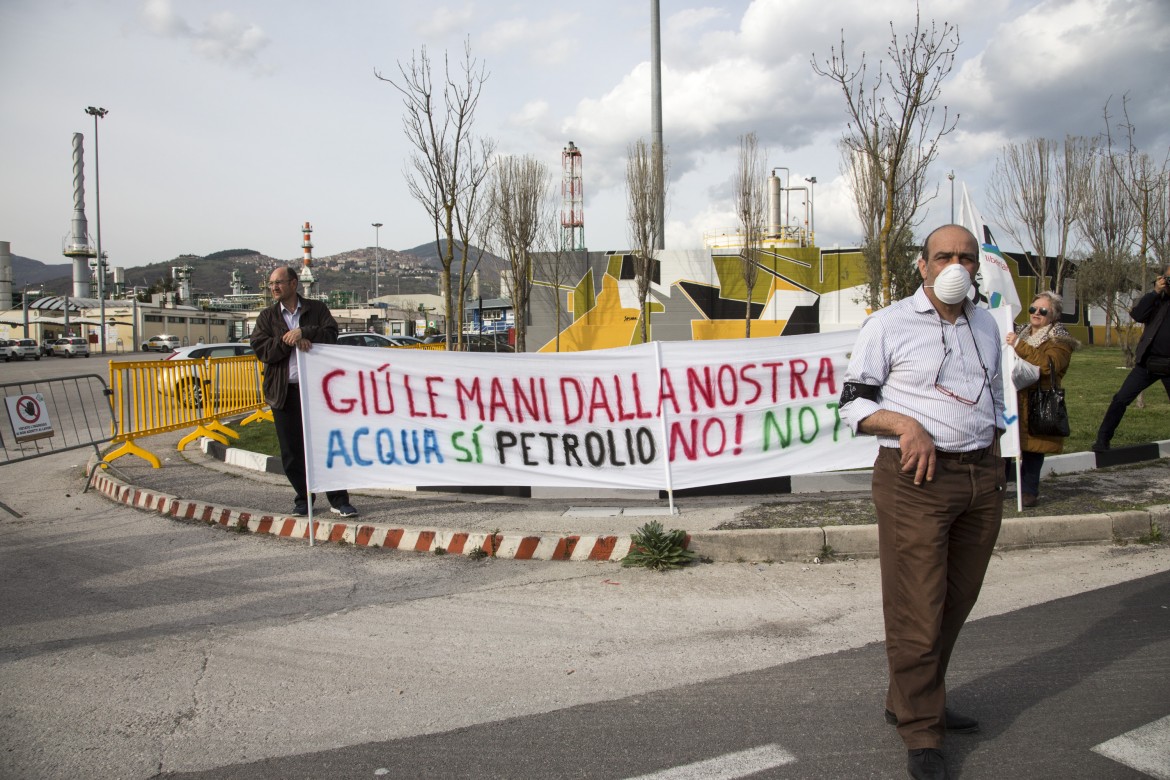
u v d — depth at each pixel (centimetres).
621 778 284
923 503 278
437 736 320
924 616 278
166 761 304
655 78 2281
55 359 5262
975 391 279
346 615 464
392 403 650
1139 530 595
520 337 2689
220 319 8681
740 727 320
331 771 294
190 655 409
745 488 714
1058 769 285
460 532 586
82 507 784
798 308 3014
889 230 995
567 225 3753
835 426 677
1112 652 388
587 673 379
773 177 3694
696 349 662
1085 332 3566
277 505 706
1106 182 2258
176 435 1233
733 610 461
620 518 630
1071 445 890
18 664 400
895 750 300
